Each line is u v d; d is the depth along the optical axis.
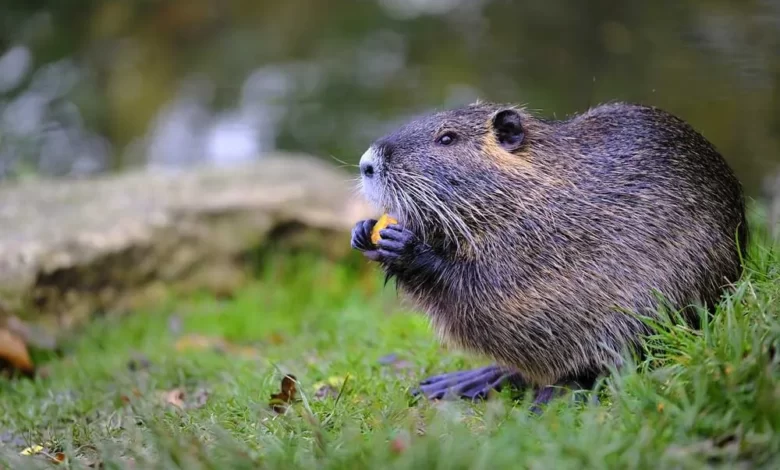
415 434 5.80
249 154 22.23
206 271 13.45
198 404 8.31
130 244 12.79
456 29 26.95
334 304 13.07
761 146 18.45
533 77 23.25
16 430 8.22
